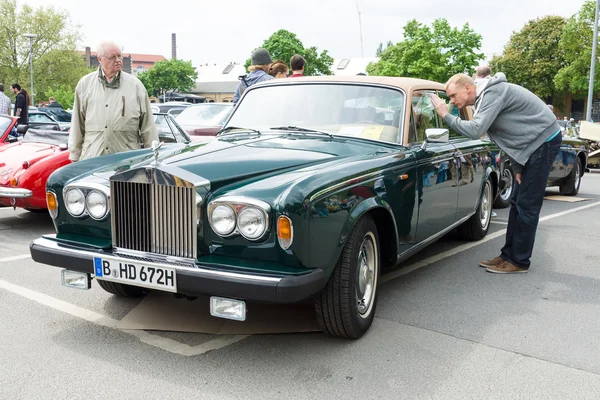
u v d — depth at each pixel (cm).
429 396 271
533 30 4622
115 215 311
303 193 277
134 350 317
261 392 272
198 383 280
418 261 521
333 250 294
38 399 263
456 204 485
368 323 343
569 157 958
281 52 4903
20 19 5297
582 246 593
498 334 347
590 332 352
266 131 414
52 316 366
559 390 279
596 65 3738
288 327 350
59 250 317
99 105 484
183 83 8575
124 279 299
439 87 488
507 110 448
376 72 4962
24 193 582
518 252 482
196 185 282
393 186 357
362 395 271
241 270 273
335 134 401
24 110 1206
